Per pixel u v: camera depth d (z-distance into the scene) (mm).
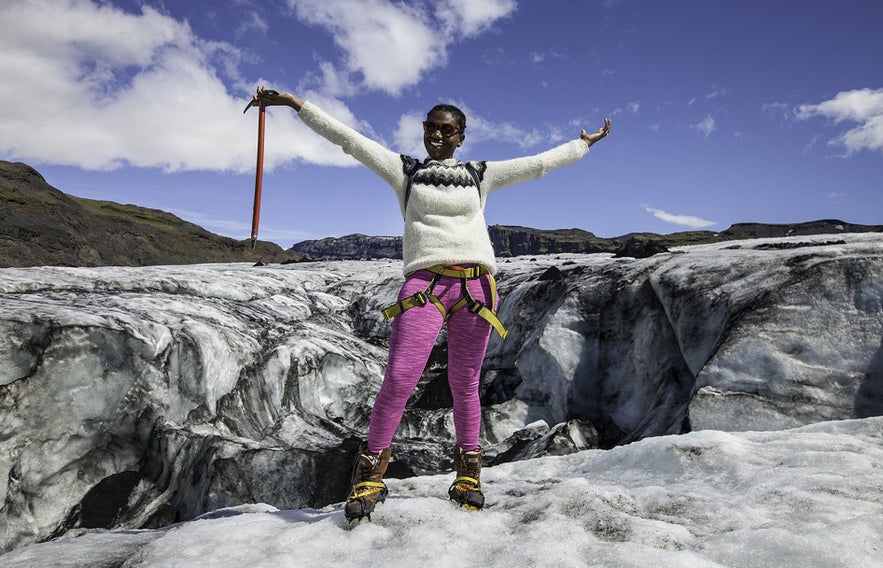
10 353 7359
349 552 2482
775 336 6613
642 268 9523
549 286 10773
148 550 2721
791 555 2213
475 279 2797
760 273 7547
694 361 7652
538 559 2275
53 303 8930
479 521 2746
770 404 6305
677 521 2805
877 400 6004
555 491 3119
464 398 2936
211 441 7785
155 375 8180
